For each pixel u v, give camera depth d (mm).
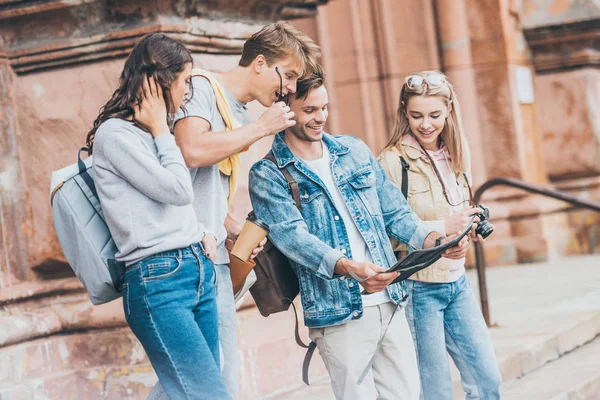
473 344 3834
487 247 9992
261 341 4992
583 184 10641
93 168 3105
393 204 3676
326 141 3600
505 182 6223
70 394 4793
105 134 3062
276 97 3535
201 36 4844
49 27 4855
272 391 4980
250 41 3537
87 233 3141
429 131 3842
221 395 3062
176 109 3201
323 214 3475
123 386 4762
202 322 3172
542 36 10508
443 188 3887
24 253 4949
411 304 3793
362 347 3465
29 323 4727
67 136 4871
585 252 10492
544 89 10734
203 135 3307
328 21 10047
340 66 10055
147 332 3041
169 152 3082
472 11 10062
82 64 4832
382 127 10031
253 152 5191
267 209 3471
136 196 3051
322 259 3344
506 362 5426
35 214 4961
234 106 3518
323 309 3441
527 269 9492
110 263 3133
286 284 3605
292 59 3465
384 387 3580
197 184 3424
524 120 10203
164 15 4684
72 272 5082
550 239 10008
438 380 3785
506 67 9992
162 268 3043
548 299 7426
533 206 9984
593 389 5512
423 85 3824
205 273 3176
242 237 3512
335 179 3514
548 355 5965
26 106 4941
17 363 4621
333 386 3541
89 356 4863
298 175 3486
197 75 3424
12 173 4930
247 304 5121
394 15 10031
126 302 3074
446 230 3639
